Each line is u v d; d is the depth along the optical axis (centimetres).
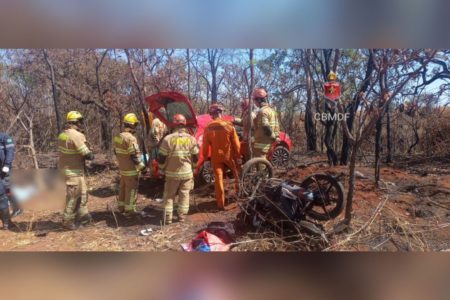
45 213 510
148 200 565
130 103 720
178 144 465
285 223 421
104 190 622
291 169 569
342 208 426
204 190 564
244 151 526
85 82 741
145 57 666
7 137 484
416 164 600
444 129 598
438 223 437
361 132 446
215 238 416
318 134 612
